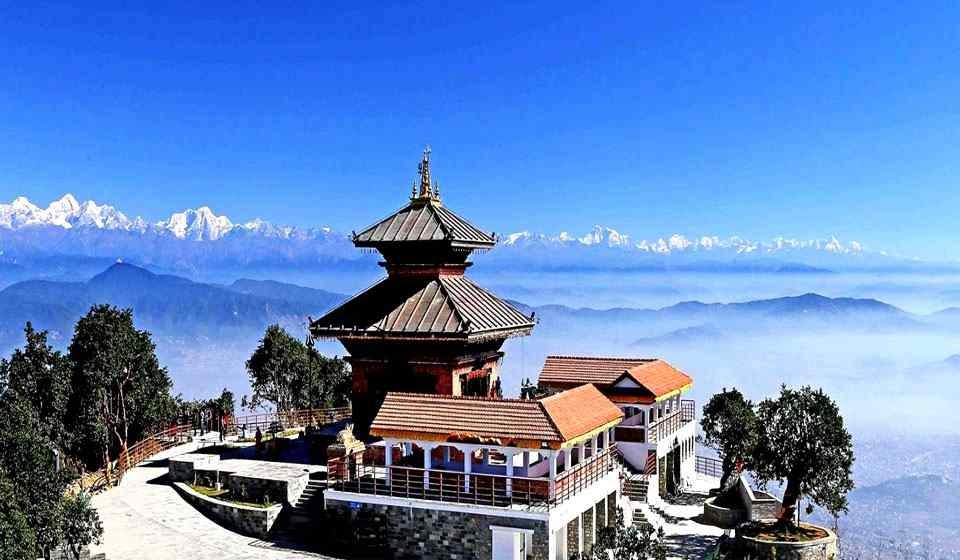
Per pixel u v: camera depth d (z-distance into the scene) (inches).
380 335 1967.3
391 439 1595.7
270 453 2085.4
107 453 2266.2
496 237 2271.2
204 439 2524.6
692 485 2412.6
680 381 2305.6
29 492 1312.7
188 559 1513.3
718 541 1800.0
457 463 1689.2
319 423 2659.9
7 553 1154.0
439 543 1528.1
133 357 2432.3
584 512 1643.7
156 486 1980.8
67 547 1416.1
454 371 1951.3
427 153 2231.8
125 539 1611.7
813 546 1705.2
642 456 2108.8
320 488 1763.0
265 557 1535.4
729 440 2082.9
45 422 1942.7
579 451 1672.0
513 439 1510.8
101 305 2423.7
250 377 3122.5
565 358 2362.2
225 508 1713.8
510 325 2112.5
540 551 1459.2
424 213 2167.8
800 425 1764.3
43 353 2128.4
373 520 1577.3
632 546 1421.0
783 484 1833.2
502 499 1520.7
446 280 2134.6
